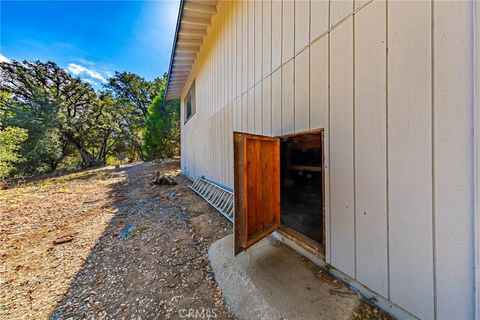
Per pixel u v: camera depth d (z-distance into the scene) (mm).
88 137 18328
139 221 4020
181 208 4734
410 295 1256
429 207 1144
